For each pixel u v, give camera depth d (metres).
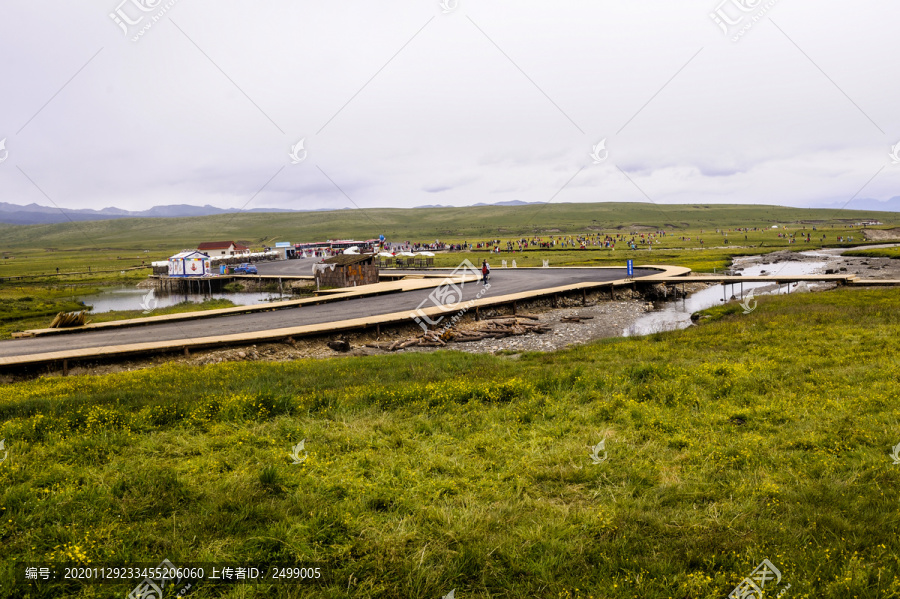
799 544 6.61
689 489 8.38
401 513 7.84
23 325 48.28
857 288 43.28
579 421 12.19
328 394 14.76
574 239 179.62
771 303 38.41
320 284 68.50
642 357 21.31
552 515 7.75
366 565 6.45
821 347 19.77
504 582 6.22
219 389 16.03
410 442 10.88
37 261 176.88
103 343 27.41
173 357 26.28
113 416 12.21
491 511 7.82
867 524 6.96
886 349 18.16
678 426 11.41
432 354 25.80
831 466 8.88
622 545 6.82
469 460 9.94
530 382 15.53
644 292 52.50
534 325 36.31
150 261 160.12
